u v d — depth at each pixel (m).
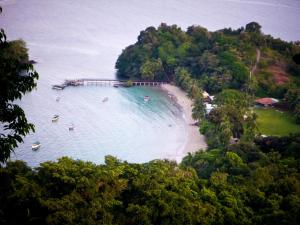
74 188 64.19
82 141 165.12
